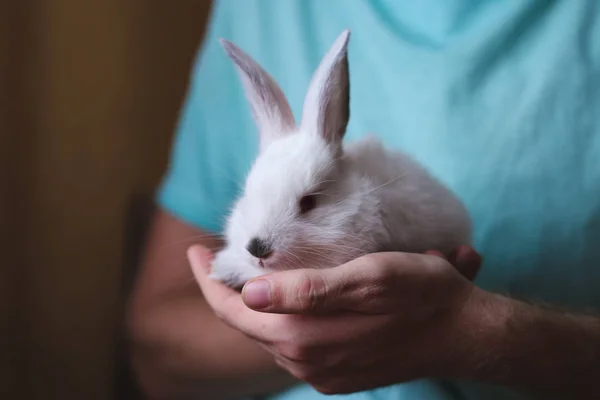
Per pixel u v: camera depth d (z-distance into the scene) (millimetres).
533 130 465
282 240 366
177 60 737
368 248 368
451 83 477
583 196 455
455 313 359
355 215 371
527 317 370
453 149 472
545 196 460
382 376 366
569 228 457
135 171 728
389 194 382
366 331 344
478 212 464
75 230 703
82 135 694
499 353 363
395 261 339
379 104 499
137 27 711
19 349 684
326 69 388
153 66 727
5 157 641
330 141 394
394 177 392
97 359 729
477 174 467
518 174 462
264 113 420
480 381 378
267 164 388
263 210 374
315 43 526
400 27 510
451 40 490
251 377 481
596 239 454
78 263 709
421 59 488
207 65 553
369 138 418
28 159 662
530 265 460
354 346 350
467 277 392
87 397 732
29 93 651
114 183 719
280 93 420
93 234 713
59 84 671
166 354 494
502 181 463
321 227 369
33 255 682
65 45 669
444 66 480
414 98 485
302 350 352
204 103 544
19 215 663
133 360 516
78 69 681
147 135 729
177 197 532
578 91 463
